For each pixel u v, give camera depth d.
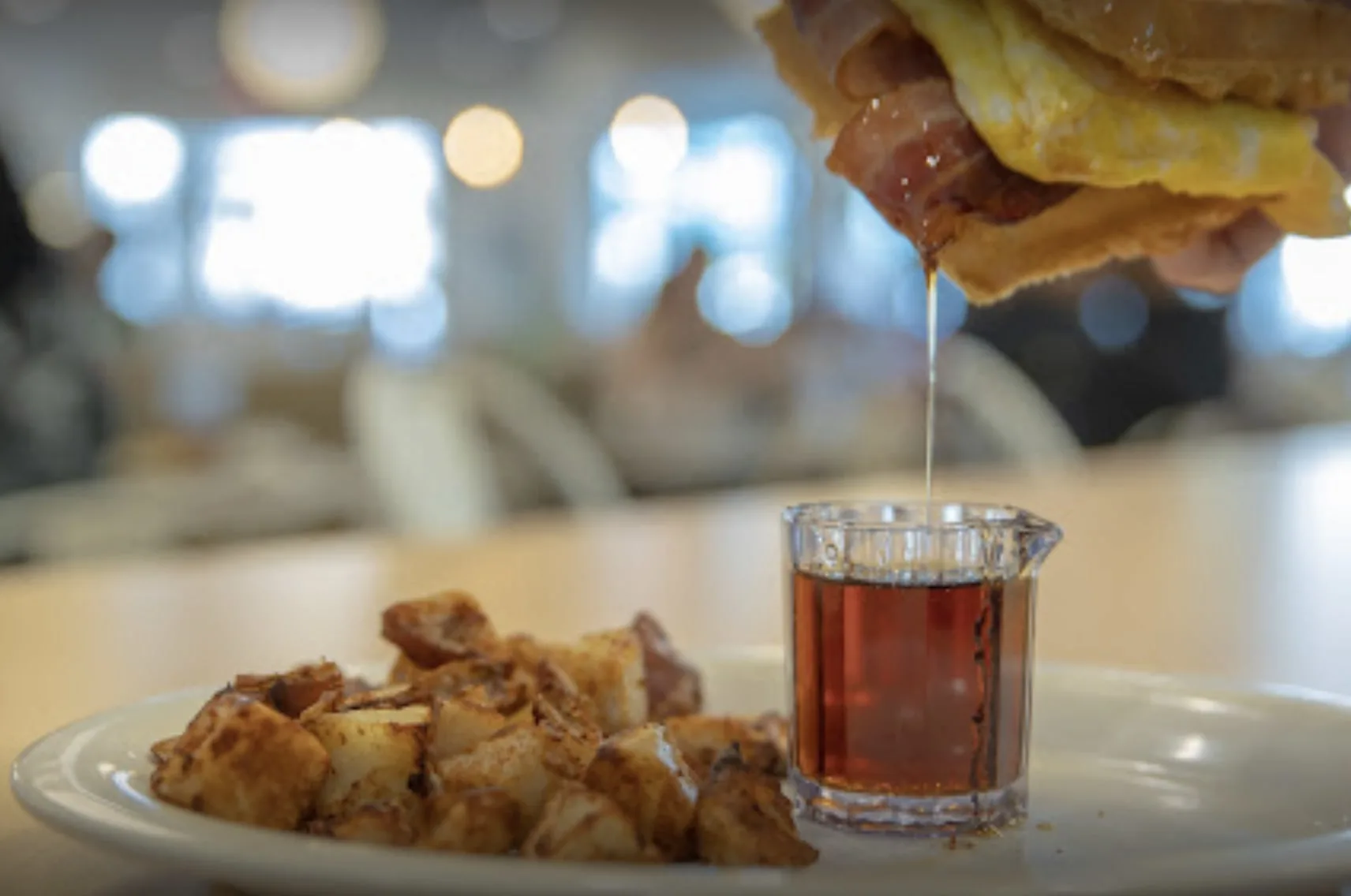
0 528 1.21
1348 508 0.96
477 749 0.33
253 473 1.45
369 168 4.05
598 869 0.28
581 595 0.65
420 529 1.09
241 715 0.32
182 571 0.74
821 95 0.38
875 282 3.27
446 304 4.16
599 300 4.23
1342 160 0.38
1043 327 1.74
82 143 3.90
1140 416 1.81
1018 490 1.04
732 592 0.65
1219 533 0.84
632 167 4.12
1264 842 0.36
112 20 3.62
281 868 0.28
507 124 3.91
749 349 2.43
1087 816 0.38
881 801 0.37
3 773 0.41
